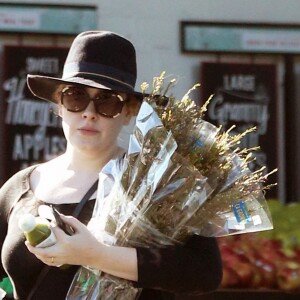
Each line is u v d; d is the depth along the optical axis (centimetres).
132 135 1103
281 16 2861
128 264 1082
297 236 2228
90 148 1159
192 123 1124
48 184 1186
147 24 2789
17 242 1151
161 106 1129
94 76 1165
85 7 2733
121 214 1096
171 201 1095
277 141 2831
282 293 2144
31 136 2670
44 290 1133
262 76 2825
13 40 2695
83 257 1067
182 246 1123
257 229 1144
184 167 1093
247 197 1141
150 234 1103
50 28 2706
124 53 1185
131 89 1171
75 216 1142
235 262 2133
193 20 2811
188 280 1103
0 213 1211
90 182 1166
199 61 2809
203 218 1114
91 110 1155
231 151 1162
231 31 2820
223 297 2109
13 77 2664
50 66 2683
